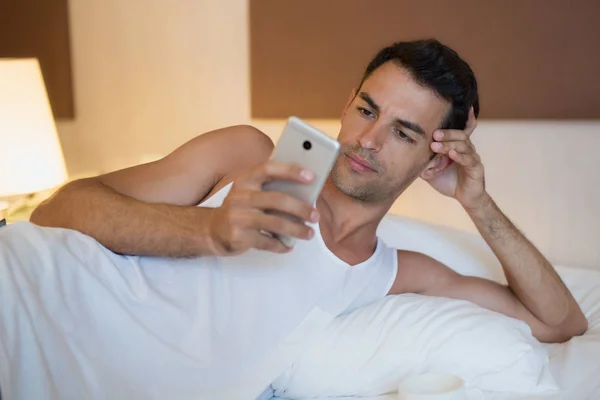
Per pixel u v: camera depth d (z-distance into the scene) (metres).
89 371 1.01
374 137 1.27
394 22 2.03
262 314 1.22
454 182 1.44
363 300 1.41
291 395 1.25
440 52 1.32
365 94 1.30
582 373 1.28
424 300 1.33
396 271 1.47
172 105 2.37
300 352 1.23
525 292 1.47
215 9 2.27
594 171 1.90
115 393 1.03
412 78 1.29
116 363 1.05
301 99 2.17
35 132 1.87
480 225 1.45
